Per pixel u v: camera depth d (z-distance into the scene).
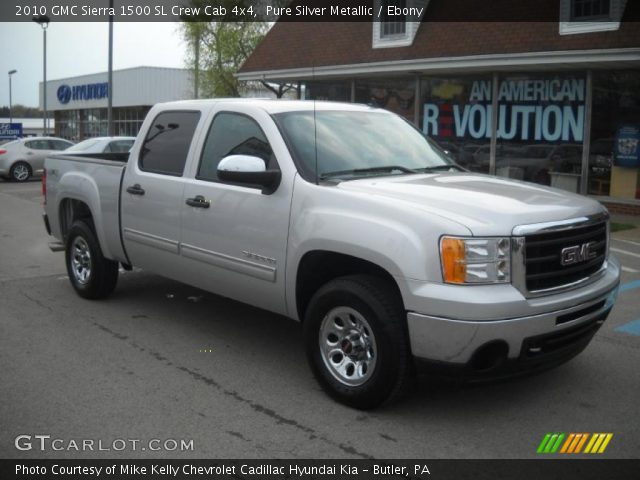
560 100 14.54
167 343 5.64
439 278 3.78
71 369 5.02
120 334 5.86
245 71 20.19
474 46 15.00
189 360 5.24
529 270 3.90
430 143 5.79
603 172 14.10
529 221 3.92
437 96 16.72
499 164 15.69
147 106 40.72
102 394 4.55
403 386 4.09
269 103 5.26
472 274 3.75
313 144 4.89
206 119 5.51
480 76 15.84
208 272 5.34
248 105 5.22
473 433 4.01
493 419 4.21
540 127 14.90
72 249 7.03
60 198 7.12
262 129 5.00
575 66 13.81
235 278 5.09
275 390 4.65
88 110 48.47
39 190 20.02
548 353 4.04
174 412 4.28
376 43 17.19
